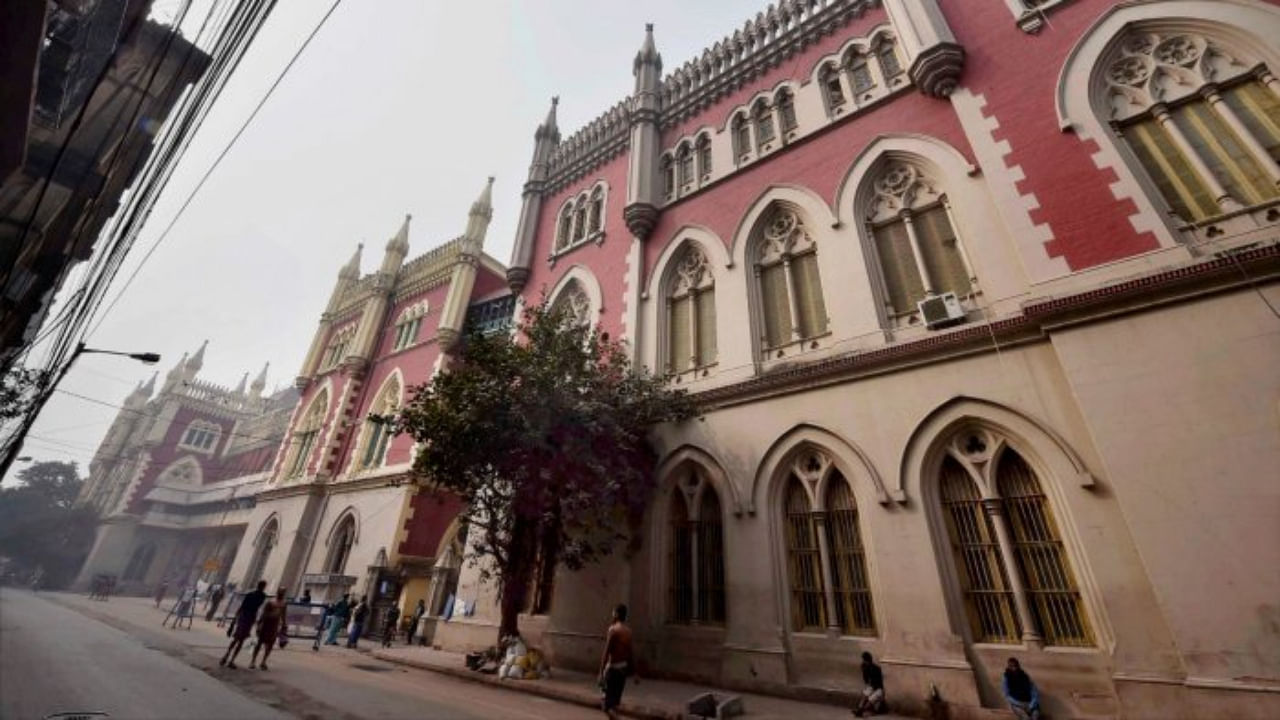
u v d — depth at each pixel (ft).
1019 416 30.60
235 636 39.78
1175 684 23.07
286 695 30.37
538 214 78.59
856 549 35.04
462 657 50.03
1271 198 28.19
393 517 79.05
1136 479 25.38
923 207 41.27
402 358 101.45
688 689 35.53
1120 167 31.78
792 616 35.70
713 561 41.32
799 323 44.32
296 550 89.76
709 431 43.80
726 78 60.95
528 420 38.06
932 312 36.04
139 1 20.74
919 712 28.48
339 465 98.27
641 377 45.44
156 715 23.94
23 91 16.71
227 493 152.25
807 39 55.06
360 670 42.68
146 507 165.48
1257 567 22.04
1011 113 37.17
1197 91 32.27
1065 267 31.12
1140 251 29.32
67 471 223.10
